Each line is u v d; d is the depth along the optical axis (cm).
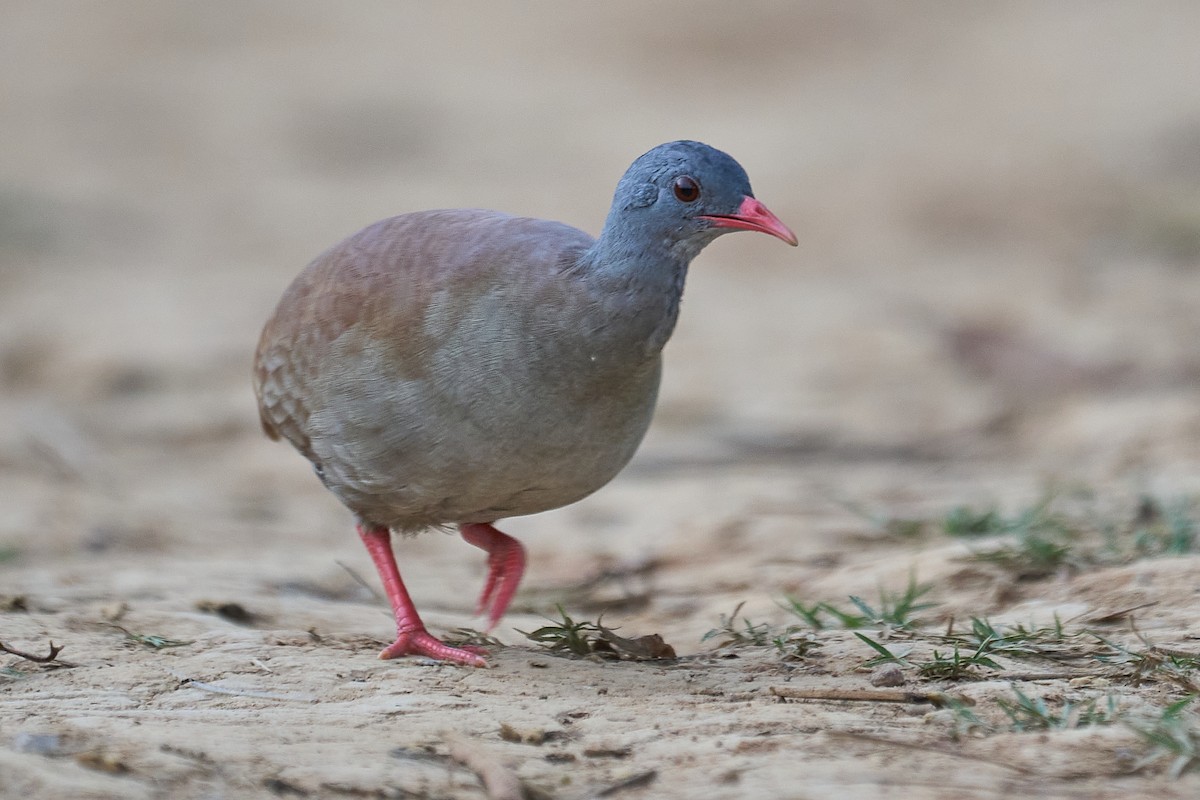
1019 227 2862
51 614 902
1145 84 3816
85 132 4112
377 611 984
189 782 599
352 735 665
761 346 2089
